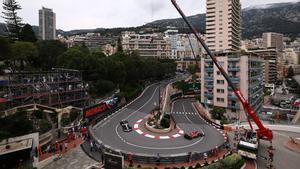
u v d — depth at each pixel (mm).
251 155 38250
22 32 91750
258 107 92438
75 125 50438
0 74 59219
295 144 48844
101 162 36188
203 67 84750
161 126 55500
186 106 87125
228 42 166250
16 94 51812
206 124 62969
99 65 83062
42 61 91750
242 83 75062
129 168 31859
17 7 88188
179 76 176250
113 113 68000
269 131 41844
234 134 54250
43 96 56219
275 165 38875
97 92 80125
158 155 36469
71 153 39656
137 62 113812
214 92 80375
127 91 94188
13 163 35844
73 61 78812
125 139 47688
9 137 36875
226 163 34250
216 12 169625
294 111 97125
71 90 63156
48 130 44094
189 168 33656
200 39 43688
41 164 35062
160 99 85000
